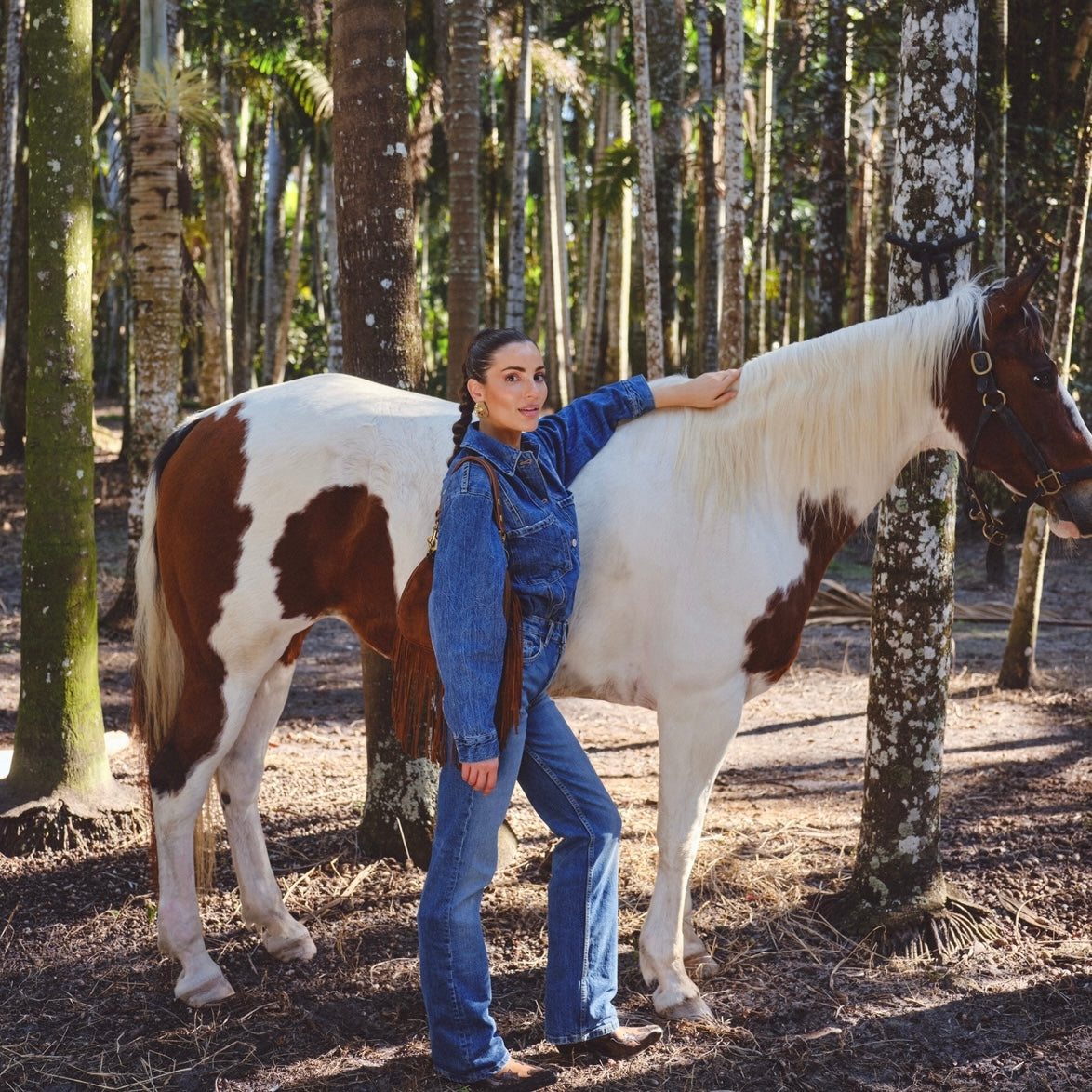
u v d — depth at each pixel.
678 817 2.56
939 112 2.78
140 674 2.81
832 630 7.59
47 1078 2.35
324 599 2.68
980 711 5.51
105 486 14.07
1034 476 2.56
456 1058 2.26
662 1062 2.40
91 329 3.61
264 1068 2.39
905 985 2.73
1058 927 3.00
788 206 13.46
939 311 2.56
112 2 12.97
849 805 4.07
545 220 17.25
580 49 17.27
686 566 2.48
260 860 2.91
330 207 17.28
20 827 3.47
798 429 2.56
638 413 2.59
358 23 3.32
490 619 2.10
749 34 17.02
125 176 9.61
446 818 2.23
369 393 2.70
